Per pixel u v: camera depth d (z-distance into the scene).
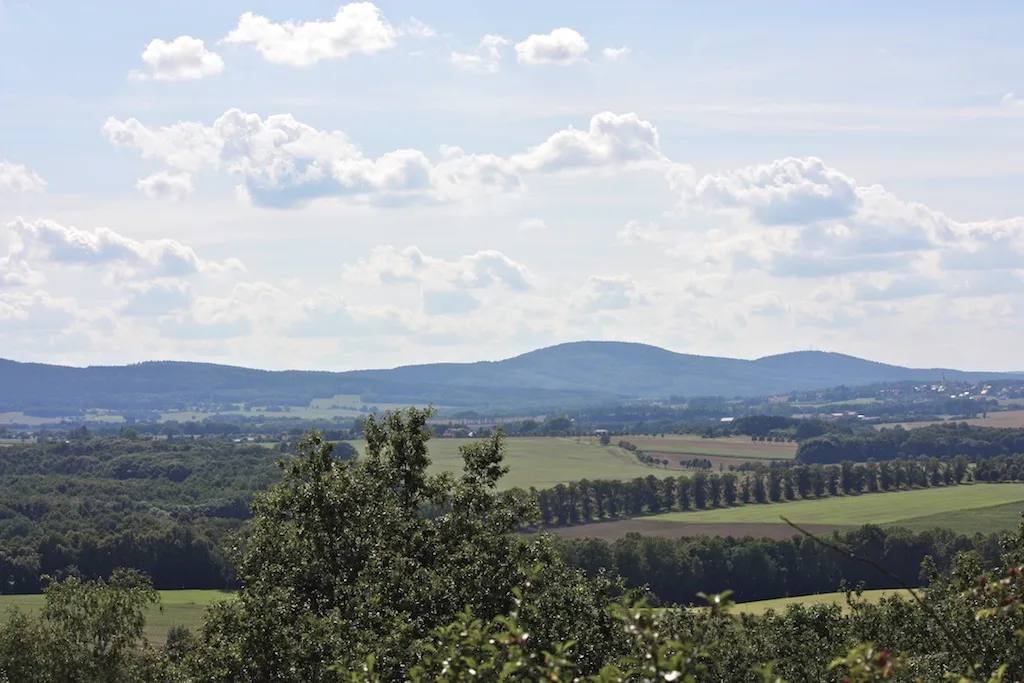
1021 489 187.38
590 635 27.92
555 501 170.62
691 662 10.81
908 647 35.28
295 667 28.23
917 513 159.38
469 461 38.25
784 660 37.22
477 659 13.47
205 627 31.78
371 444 39.19
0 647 40.09
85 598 41.47
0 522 132.38
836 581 121.94
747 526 154.12
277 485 37.69
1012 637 27.44
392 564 34.22
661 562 120.19
